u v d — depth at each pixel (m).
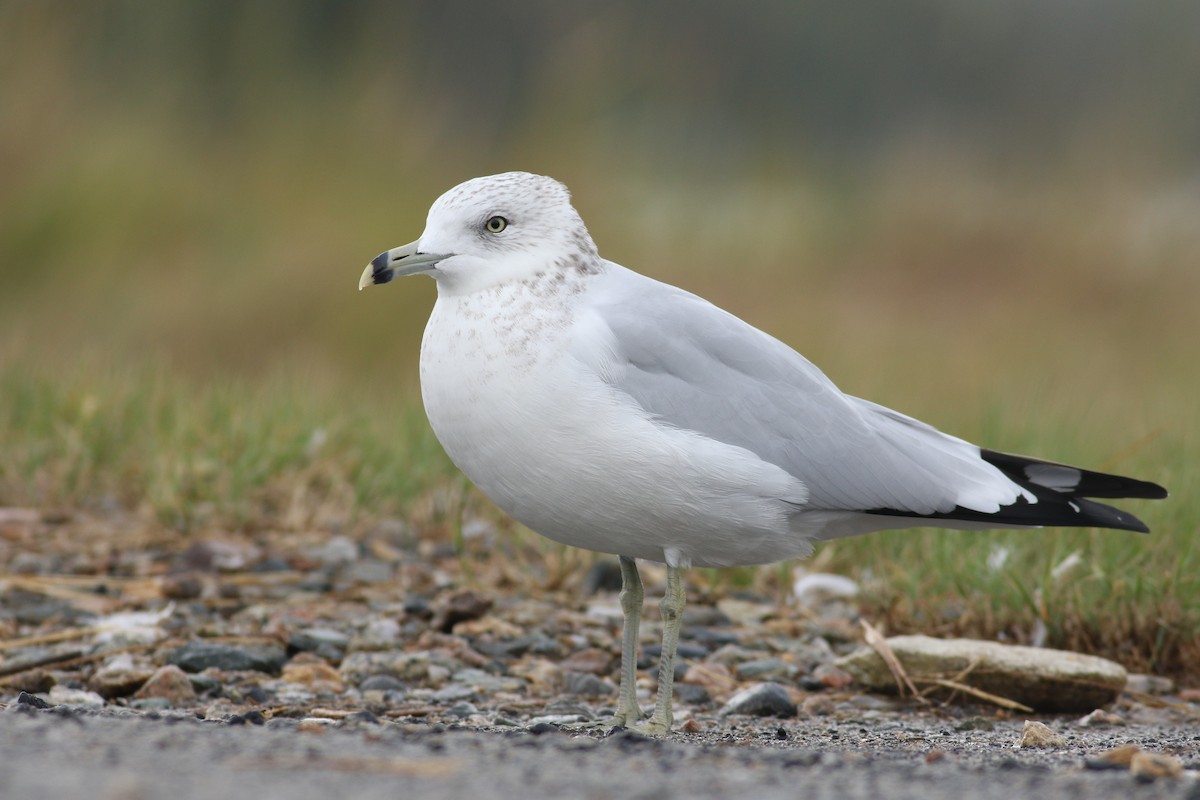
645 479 7.16
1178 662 9.22
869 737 7.32
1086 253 24.73
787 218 26.08
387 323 19.66
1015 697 8.32
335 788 4.82
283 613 9.54
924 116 40.38
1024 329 22.41
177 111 22.80
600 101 22.33
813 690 8.73
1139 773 5.56
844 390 15.08
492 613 9.75
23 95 21.45
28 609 9.56
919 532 10.92
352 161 22.03
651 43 23.98
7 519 11.52
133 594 10.00
